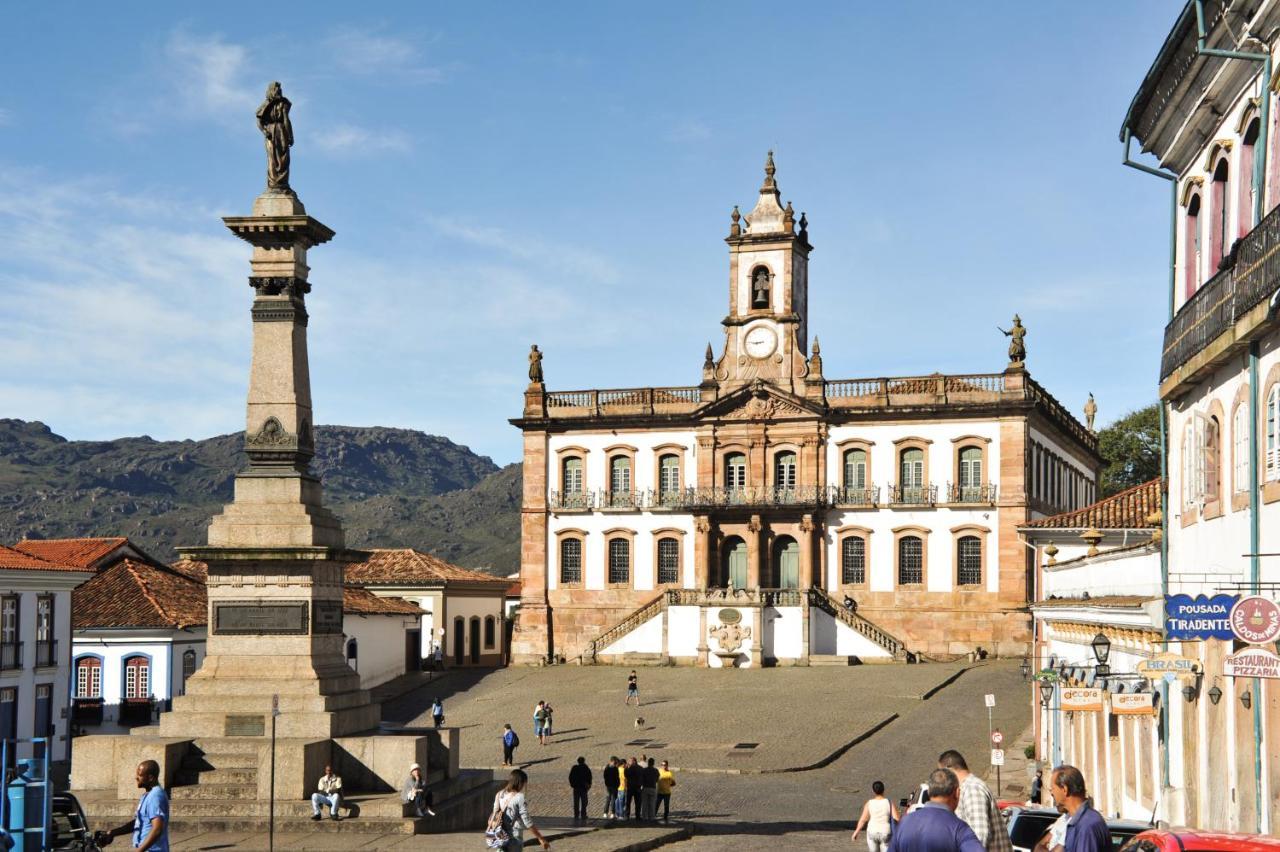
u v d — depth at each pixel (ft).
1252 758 72.69
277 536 96.22
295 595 95.30
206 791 90.22
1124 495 184.55
